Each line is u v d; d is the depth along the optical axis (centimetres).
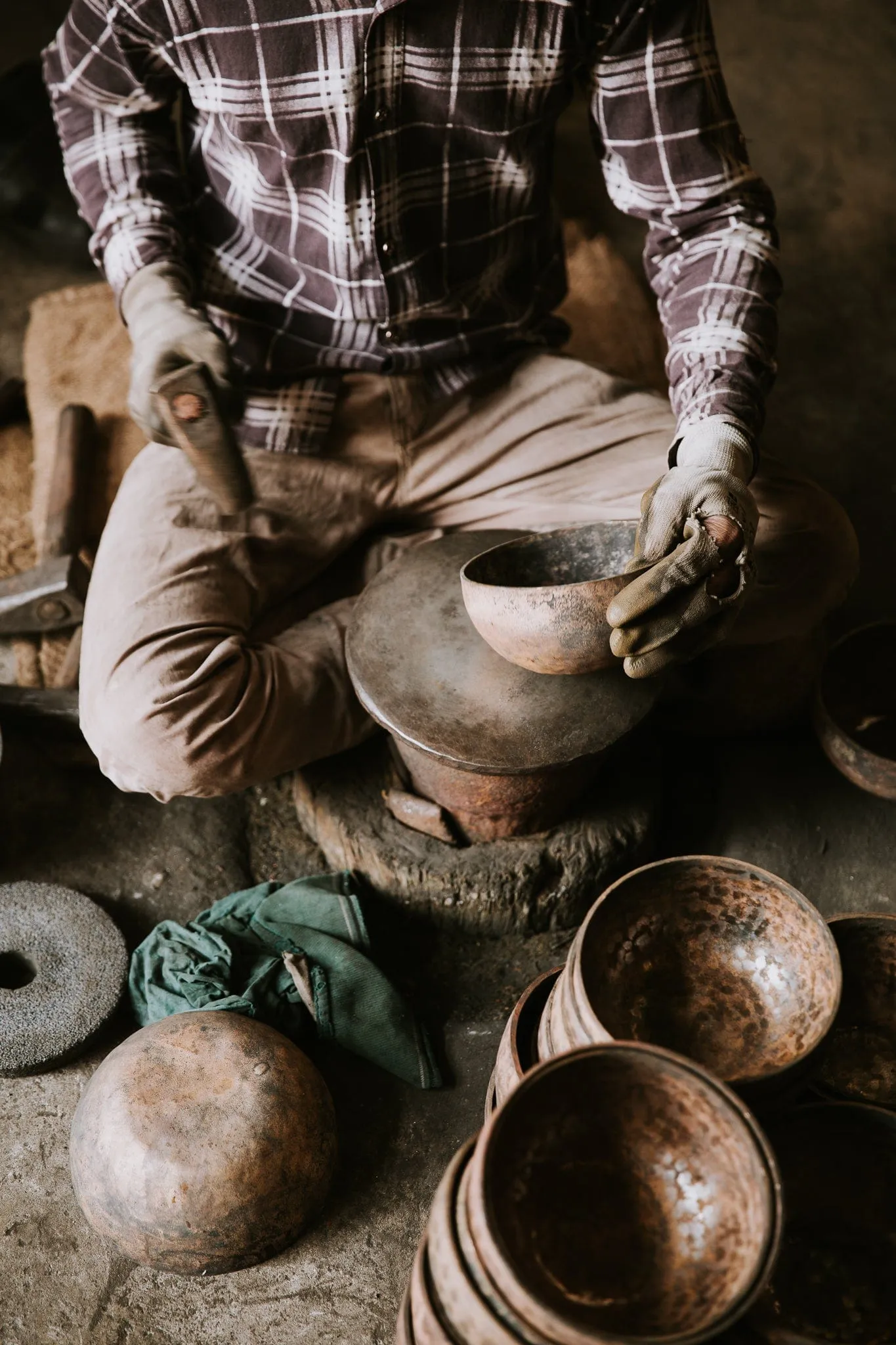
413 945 213
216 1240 166
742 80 430
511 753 180
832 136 409
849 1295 145
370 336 211
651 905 162
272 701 203
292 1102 175
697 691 227
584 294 312
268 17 179
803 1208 152
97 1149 170
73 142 213
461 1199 123
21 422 298
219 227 213
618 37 191
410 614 199
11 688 233
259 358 213
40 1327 167
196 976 196
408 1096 194
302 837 227
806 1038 154
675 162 199
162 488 211
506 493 232
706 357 192
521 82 190
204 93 193
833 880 219
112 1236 169
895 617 272
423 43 182
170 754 195
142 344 190
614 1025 156
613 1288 131
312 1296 171
